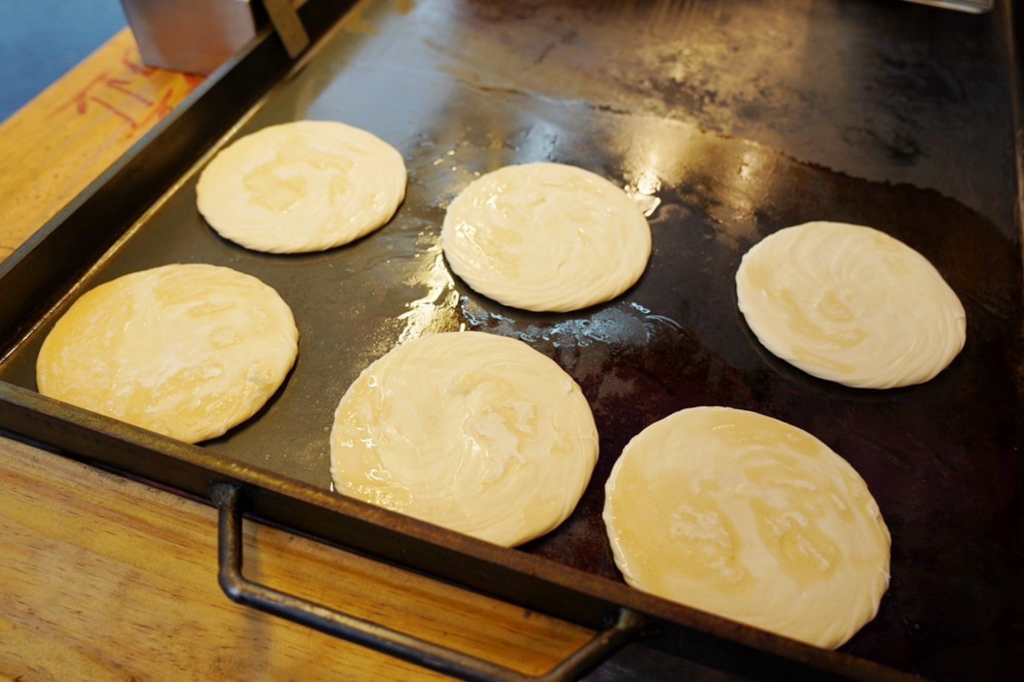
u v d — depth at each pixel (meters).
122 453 0.41
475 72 0.72
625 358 0.53
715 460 0.46
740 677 0.38
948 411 0.51
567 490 0.45
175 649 0.39
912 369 0.52
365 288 0.55
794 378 0.52
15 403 0.40
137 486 0.44
